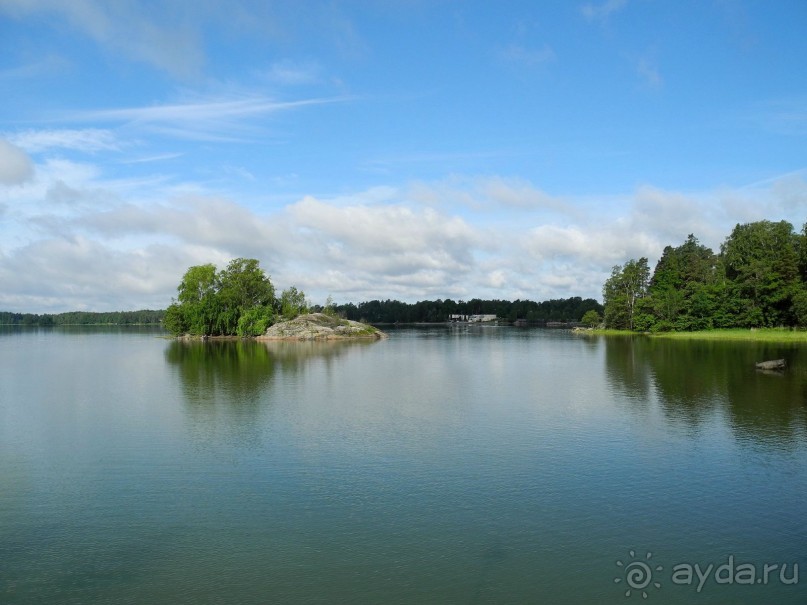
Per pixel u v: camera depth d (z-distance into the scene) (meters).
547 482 23.12
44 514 20.22
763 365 58.81
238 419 35.75
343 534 18.34
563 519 19.47
